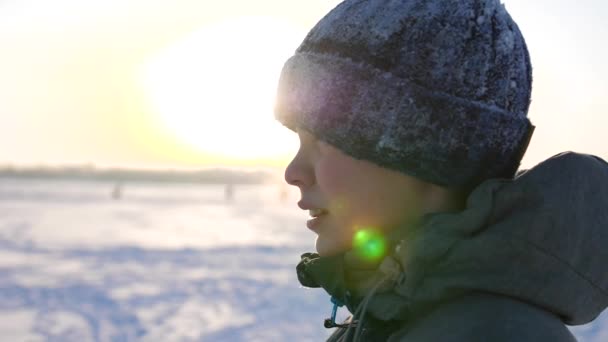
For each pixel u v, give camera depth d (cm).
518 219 79
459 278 78
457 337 74
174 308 851
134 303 877
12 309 820
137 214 2853
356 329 84
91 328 728
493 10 90
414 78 87
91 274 1126
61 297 909
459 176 88
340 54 91
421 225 85
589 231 80
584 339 682
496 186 82
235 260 1368
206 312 827
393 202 90
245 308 857
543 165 82
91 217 2575
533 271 77
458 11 88
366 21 91
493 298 77
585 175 82
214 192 6962
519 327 73
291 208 3891
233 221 2597
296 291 991
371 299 85
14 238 1702
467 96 87
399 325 86
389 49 88
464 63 87
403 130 87
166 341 676
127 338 686
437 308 80
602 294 82
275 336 702
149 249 1530
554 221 78
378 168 90
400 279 82
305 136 96
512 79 90
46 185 8119
